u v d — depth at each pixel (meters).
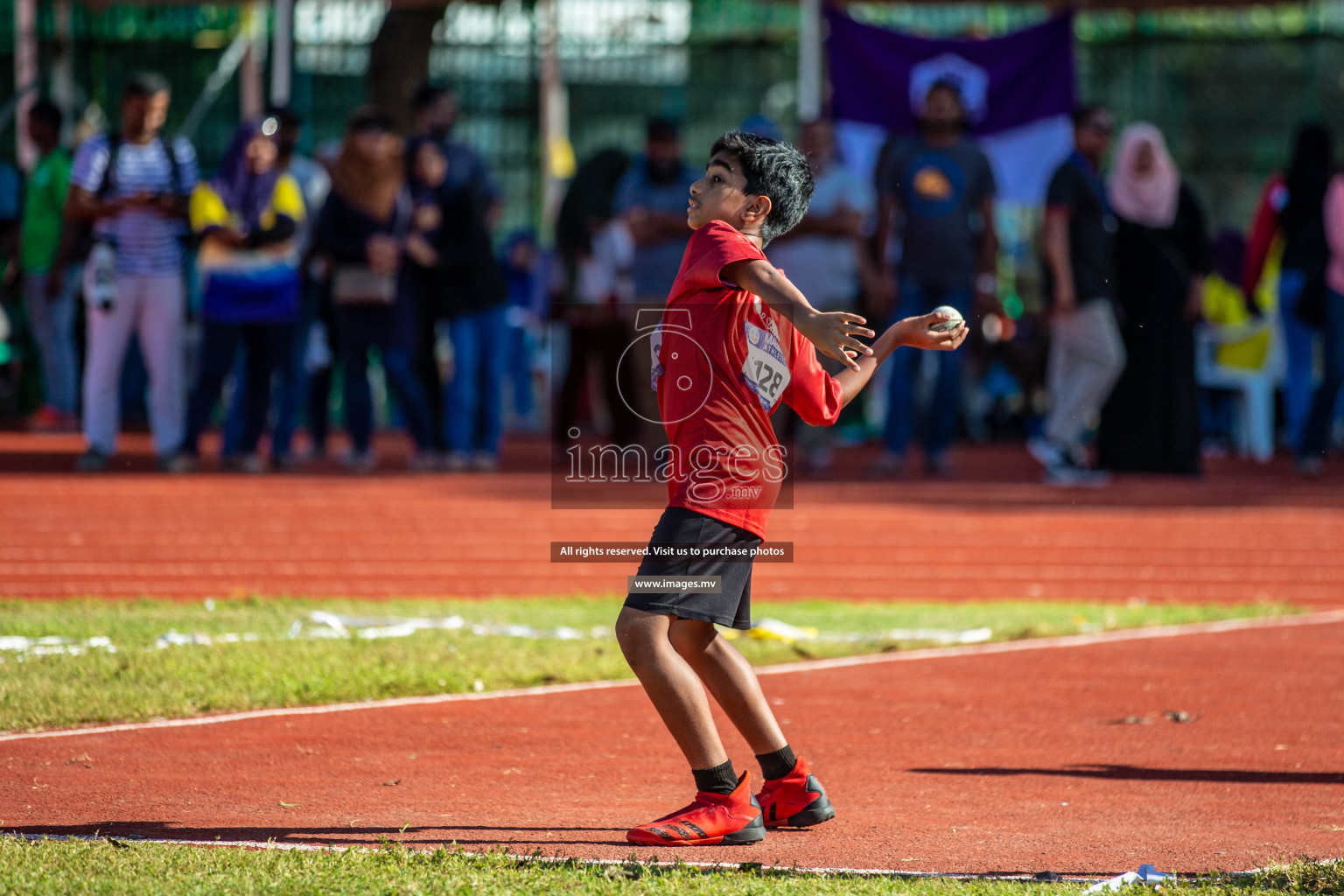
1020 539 34.12
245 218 39.62
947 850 13.89
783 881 12.25
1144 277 42.78
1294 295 46.91
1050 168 56.91
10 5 64.06
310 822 14.61
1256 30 66.25
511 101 65.94
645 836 13.88
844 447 56.19
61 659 21.95
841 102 55.62
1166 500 37.94
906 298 40.47
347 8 65.31
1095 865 13.28
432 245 41.69
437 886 11.77
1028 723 19.95
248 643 23.66
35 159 54.28
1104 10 60.09
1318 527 35.28
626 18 65.50
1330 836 14.46
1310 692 22.05
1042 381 58.66
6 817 14.60
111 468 40.28
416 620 26.72
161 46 66.25
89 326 39.75
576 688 22.06
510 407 68.44
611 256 51.38
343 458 46.25
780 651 25.00
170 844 13.25
